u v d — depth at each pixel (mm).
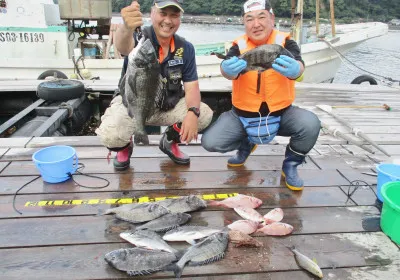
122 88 2699
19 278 1793
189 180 2908
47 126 4281
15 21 7699
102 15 7707
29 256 1953
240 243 2074
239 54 2664
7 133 4270
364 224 2355
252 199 2547
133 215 2320
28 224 2238
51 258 1943
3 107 6188
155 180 2883
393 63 16625
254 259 1981
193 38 17453
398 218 2109
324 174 3100
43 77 7086
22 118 4770
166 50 2658
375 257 2029
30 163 3104
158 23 2479
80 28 8000
